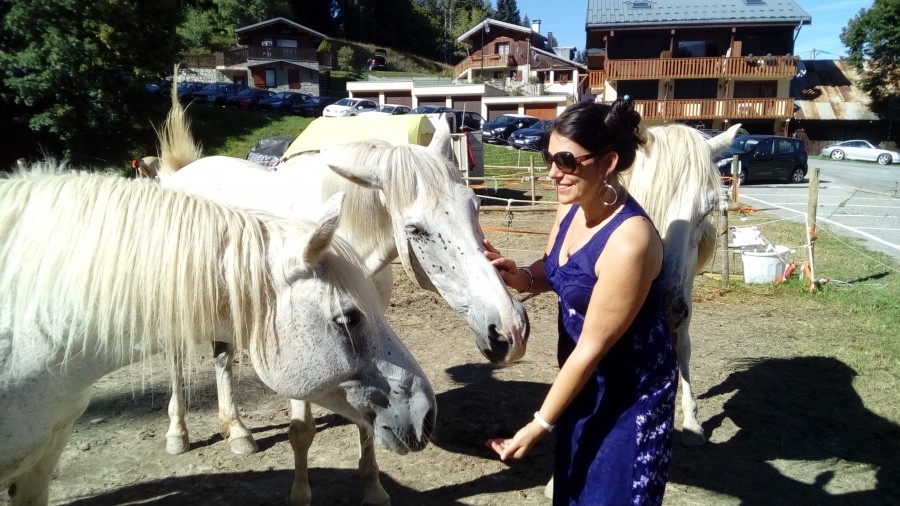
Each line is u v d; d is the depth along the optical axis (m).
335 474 3.01
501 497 2.86
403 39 75.19
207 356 4.54
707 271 7.57
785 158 18.25
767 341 5.15
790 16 27.61
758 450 3.33
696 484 2.98
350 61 54.50
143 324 1.71
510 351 2.10
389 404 1.83
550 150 1.65
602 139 1.59
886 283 7.05
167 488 2.86
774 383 4.25
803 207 13.59
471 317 2.18
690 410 3.39
